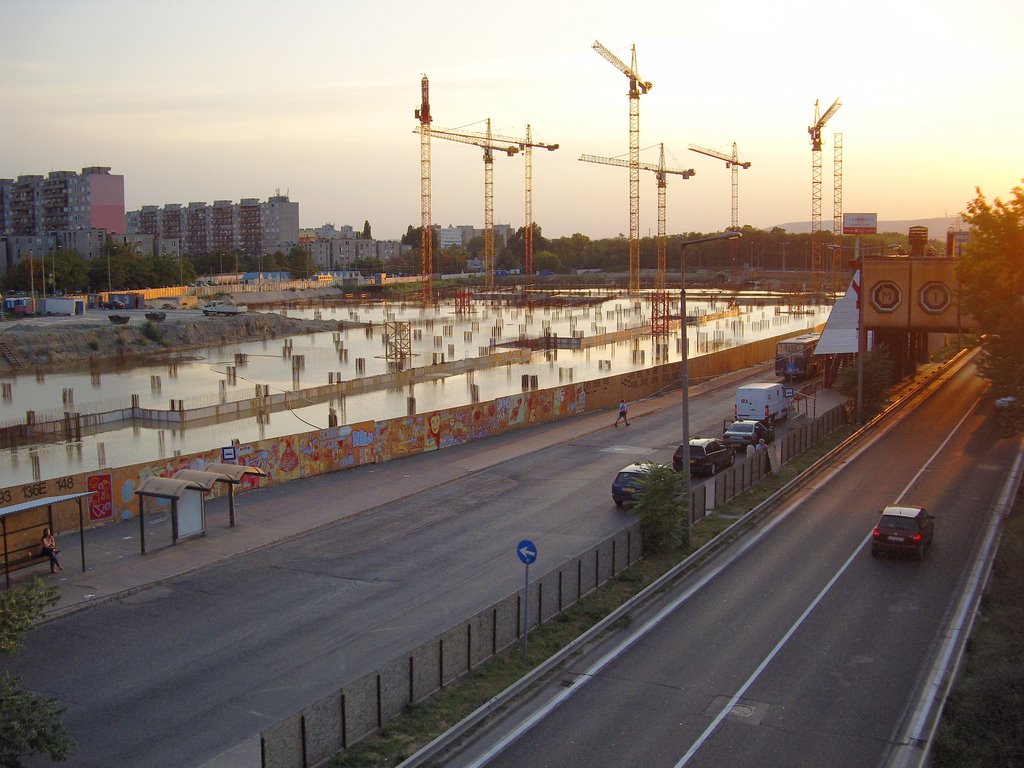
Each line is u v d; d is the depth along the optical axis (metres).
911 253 79.38
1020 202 44.72
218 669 22.97
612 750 18.66
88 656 23.80
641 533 32.03
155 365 121.62
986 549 32.69
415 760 17.95
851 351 74.25
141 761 18.41
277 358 129.12
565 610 26.48
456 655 21.94
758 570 30.77
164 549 32.75
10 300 162.25
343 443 46.81
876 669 22.55
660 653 23.78
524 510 38.94
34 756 18.55
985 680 20.86
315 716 17.75
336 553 32.81
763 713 20.27
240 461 41.62
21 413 84.31
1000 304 44.69
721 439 52.84
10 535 29.16
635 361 125.44
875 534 31.44
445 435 53.38
